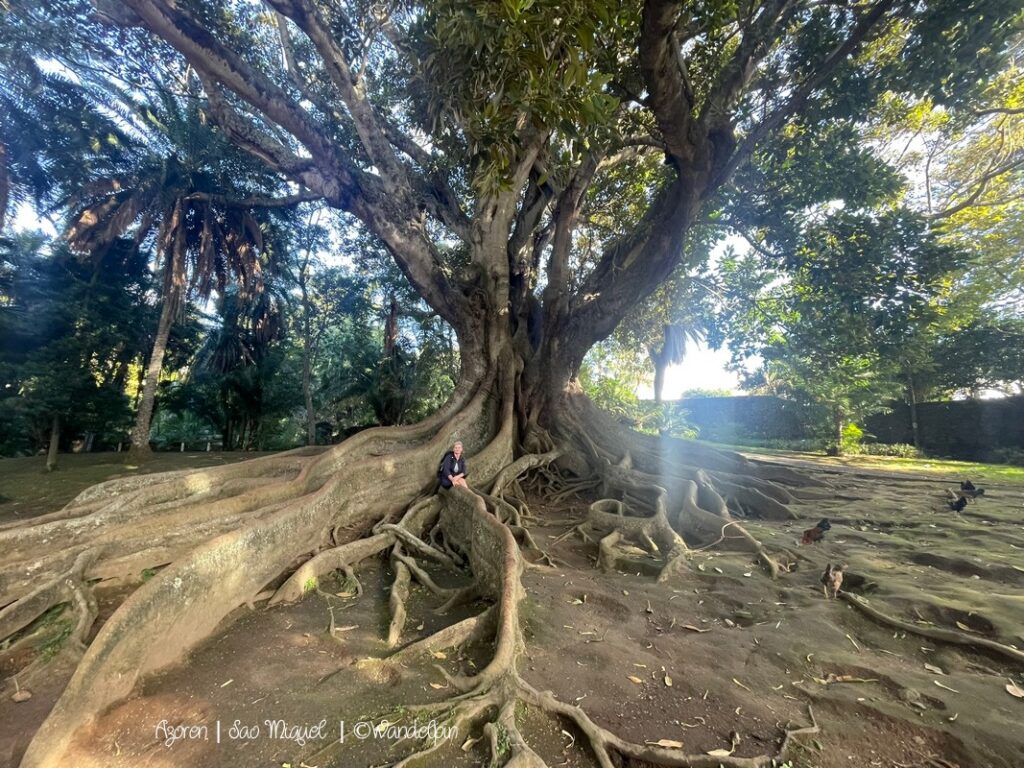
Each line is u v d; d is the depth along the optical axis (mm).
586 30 3240
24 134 14250
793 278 11359
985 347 19891
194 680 3381
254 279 18953
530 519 7852
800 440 23656
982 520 7605
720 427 28562
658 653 3727
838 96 9070
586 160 9758
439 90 4941
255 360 23969
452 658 3730
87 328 16688
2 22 10680
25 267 16141
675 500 8102
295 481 6559
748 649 3756
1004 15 6891
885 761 2572
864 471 13844
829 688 3234
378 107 11773
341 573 5523
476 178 4664
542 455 9727
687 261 13664
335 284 23859
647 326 18359
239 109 14406
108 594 4586
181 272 16562
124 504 5590
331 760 2580
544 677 3414
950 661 3551
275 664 3592
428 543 6711
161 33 7254
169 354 23703
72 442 20703
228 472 6820
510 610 3934
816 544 6371
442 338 24719
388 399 23734
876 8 7297
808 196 10258
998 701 3025
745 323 13367
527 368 10695
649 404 23172
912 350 9797
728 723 2895
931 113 12930
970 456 20297
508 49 3613
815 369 12133
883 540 6562
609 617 4430
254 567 4723
